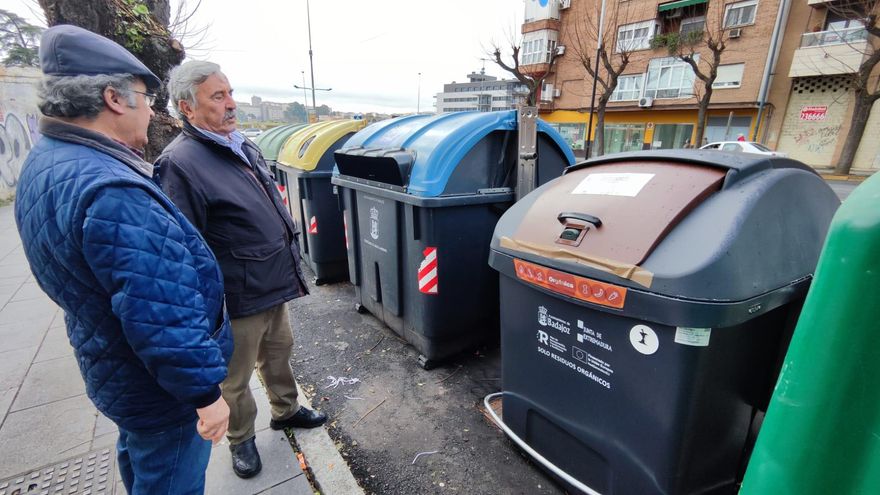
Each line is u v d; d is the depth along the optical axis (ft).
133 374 3.97
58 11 11.35
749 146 44.57
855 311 2.26
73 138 3.65
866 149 50.55
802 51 52.29
